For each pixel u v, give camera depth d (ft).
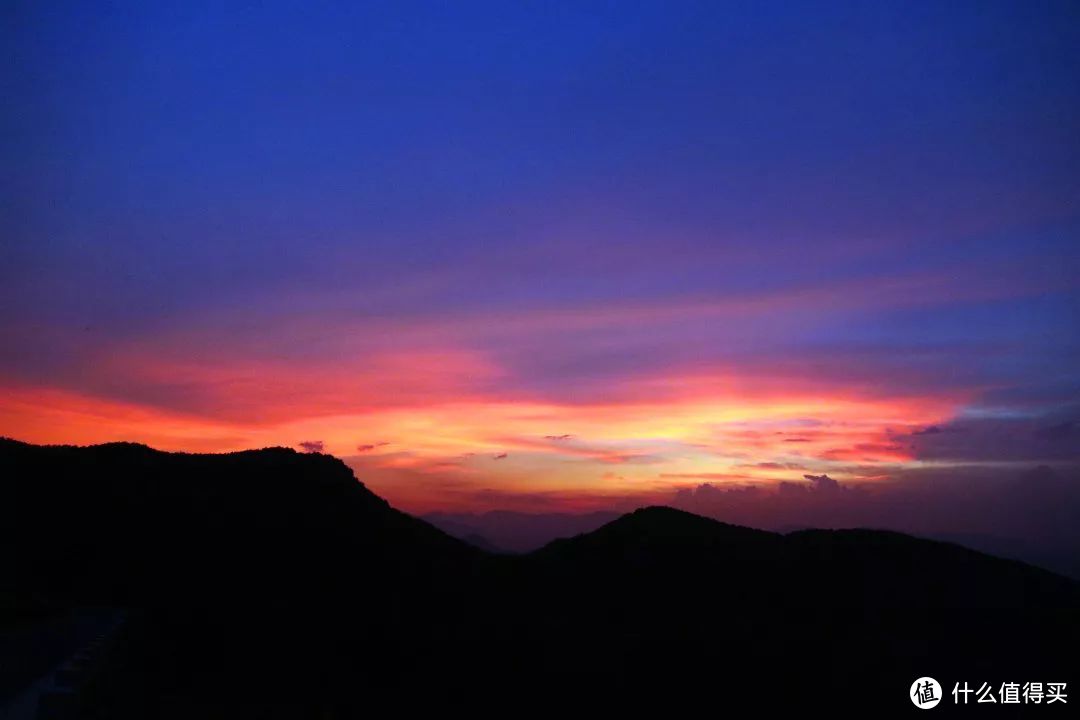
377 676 62.23
